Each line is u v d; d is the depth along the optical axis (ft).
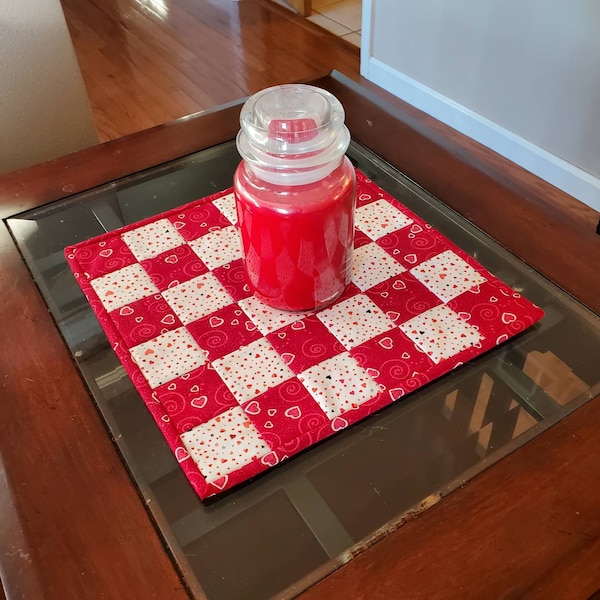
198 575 1.62
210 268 2.43
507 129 5.97
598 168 5.29
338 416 1.91
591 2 4.68
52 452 1.86
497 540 1.62
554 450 1.82
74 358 2.15
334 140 1.93
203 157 3.05
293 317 2.23
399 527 1.67
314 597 1.54
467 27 5.83
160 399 1.97
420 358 2.08
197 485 1.76
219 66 7.73
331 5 9.02
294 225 1.97
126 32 8.51
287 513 1.74
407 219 2.60
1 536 1.67
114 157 3.05
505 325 2.17
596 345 2.16
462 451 1.86
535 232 2.55
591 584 1.53
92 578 1.59
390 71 7.06
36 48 3.79
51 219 2.74
